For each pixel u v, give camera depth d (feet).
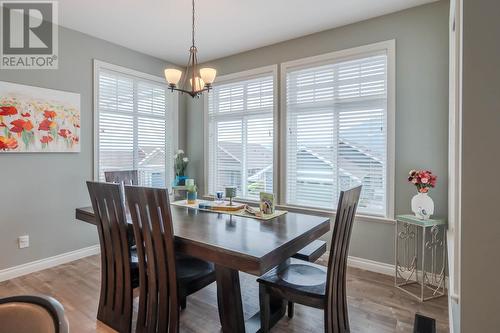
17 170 9.46
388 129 9.56
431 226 8.24
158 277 5.75
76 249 11.02
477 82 3.30
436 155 8.81
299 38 11.50
